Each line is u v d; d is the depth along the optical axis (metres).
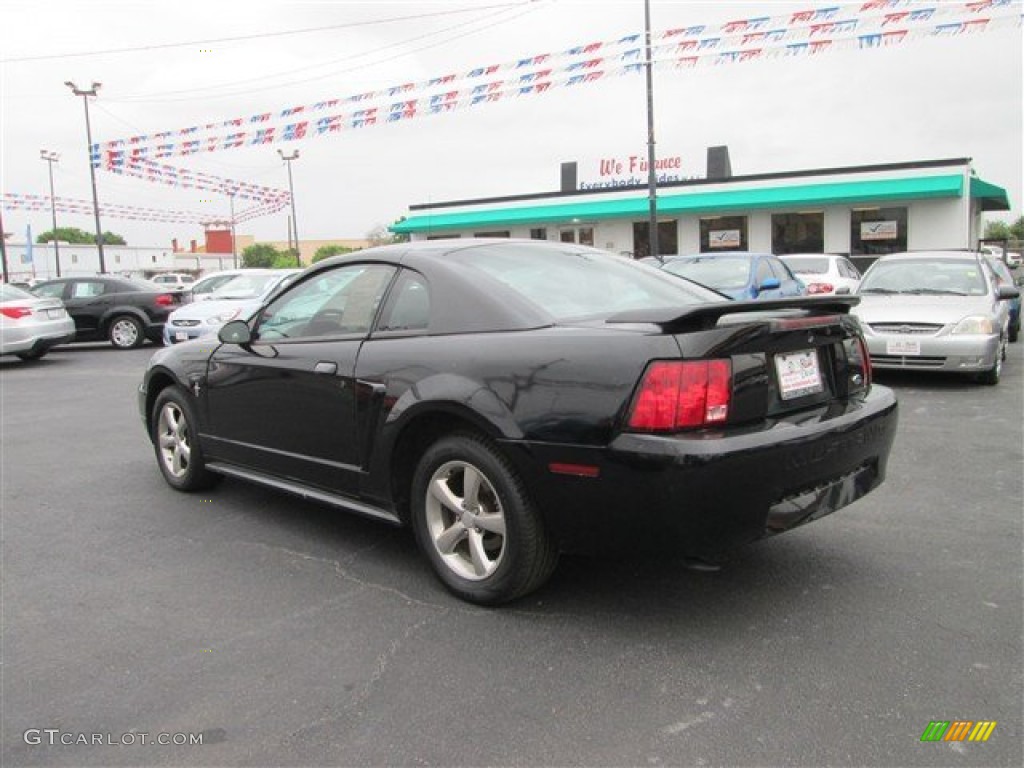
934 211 23.84
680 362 2.85
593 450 2.94
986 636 3.04
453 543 3.52
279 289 4.60
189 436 5.14
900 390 8.61
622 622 3.25
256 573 3.91
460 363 3.37
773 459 2.92
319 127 15.93
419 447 3.68
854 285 13.59
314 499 4.18
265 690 2.83
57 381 11.67
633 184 29.36
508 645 3.09
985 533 4.15
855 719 2.54
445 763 2.39
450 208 31.95
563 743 2.46
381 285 3.94
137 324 16.55
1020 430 6.54
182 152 17.66
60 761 2.46
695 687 2.75
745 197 25.58
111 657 3.11
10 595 3.73
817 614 3.27
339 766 2.39
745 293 9.75
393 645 3.12
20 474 6.06
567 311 3.50
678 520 2.84
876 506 4.64
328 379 3.92
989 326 8.36
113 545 4.38
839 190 24.44
